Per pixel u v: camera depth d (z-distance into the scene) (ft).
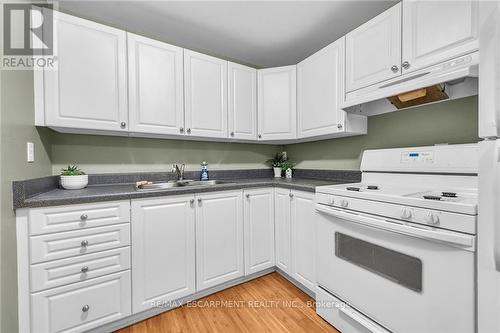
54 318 3.98
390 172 5.21
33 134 4.41
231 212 6.01
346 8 5.59
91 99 4.97
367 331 3.98
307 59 6.74
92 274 4.29
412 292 3.37
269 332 4.53
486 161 2.56
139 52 5.53
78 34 4.83
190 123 6.30
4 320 3.32
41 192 4.55
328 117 6.10
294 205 5.98
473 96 4.50
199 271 5.52
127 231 4.63
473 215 2.75
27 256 3.80
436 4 3.97
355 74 5.36
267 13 5.79
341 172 7.00
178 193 5.19
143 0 5.32
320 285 5.00
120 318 4.57
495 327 2.57
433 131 5.10
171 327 4.68
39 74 4.53
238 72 7.21
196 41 7.09
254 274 6.57
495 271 2.55
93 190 4.97
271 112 7.45
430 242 3.16
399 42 4.51
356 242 4.22
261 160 8.96
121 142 6.45
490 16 2.42
